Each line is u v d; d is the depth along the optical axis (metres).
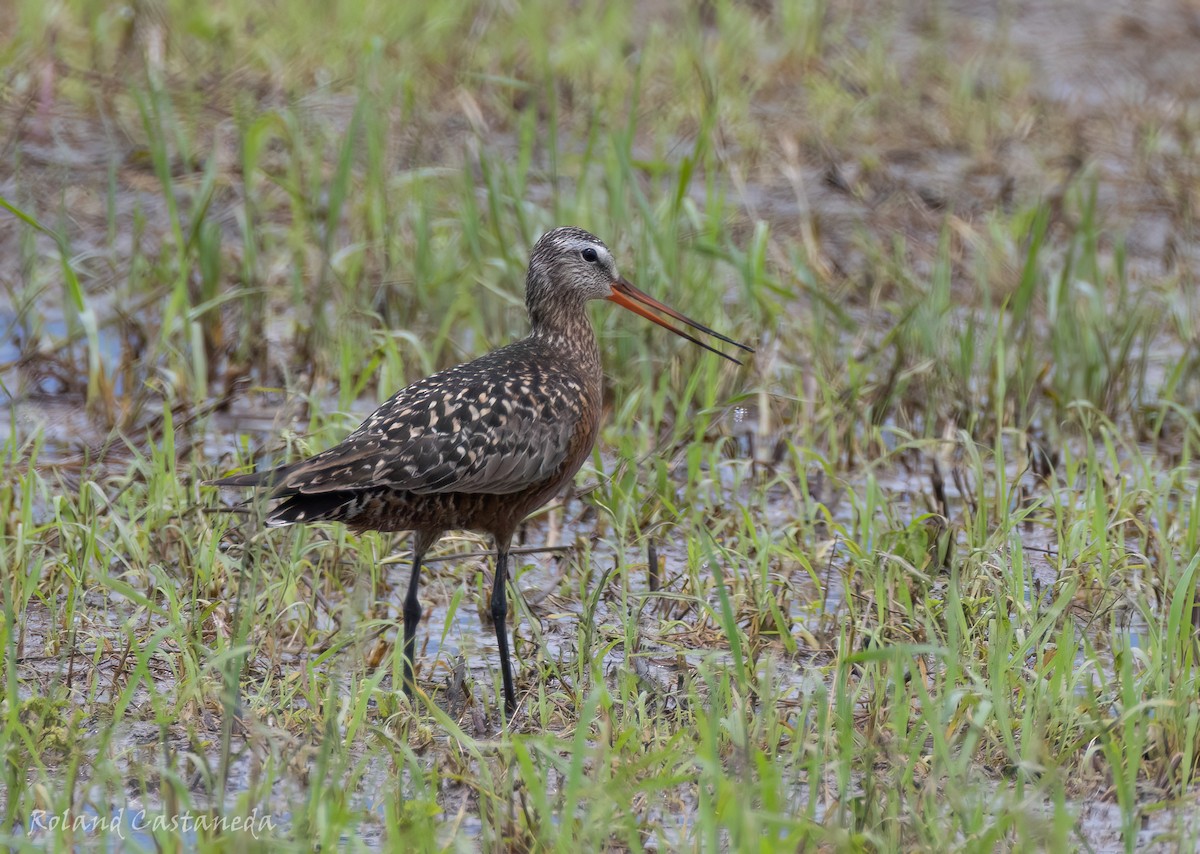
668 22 25.84
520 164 16.83
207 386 14.98
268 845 7.41
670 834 8.20
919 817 8.02
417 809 7.89
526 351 11.01
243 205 17.38
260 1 24.12
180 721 9.22
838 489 13.33
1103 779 8.84
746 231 18.12
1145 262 18.50
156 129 16.34
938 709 8.74
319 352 15.06
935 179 20.38
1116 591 10.79
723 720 8.56
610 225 16.14
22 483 11.48
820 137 20.83
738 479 12.84
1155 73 25.14
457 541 11.88
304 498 9.59
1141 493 12.27
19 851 7.63
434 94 20.91
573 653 10.20
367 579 11.08
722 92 21.56
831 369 14.98
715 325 15.09
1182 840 8.05
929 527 11.72
